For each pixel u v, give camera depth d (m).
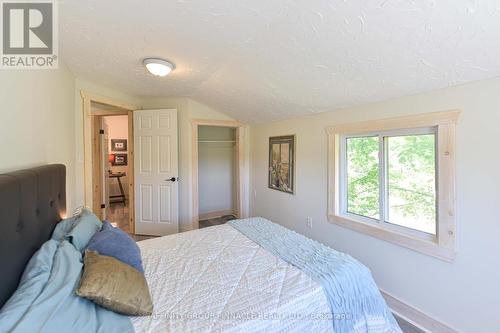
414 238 2.00
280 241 2.01
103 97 3.29
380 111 2.27
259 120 4.05
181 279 1.47
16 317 0.78
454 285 1.77
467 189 1.69
